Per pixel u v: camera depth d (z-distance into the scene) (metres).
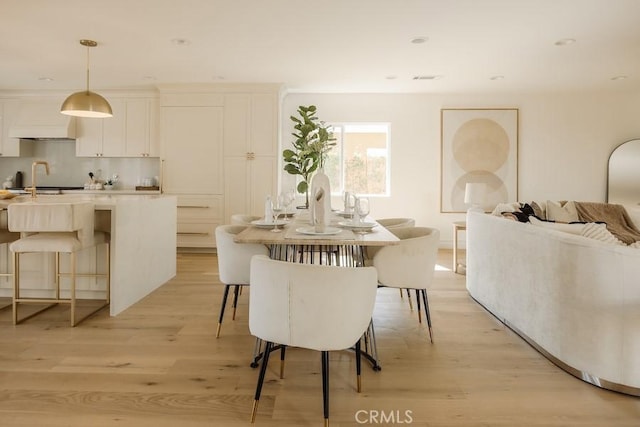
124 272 3.03
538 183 6.02
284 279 1.50
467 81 5.23
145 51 4.04
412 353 2.31
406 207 6.09
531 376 2.02
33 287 3.27
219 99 5.41
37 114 5.63
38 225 2.61
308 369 2.09
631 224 4.46
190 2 2.96
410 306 3.13
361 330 1.58
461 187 6.05
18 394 1.79
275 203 2.42
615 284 1.83
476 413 1.69
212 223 5.49
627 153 5.88
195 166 5.46
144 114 5.65
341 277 1.47
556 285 2.13
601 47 3.91
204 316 2.91
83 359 2.16
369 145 6.21
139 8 3.06
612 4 2.99
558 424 1.61
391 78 5.09
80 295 3.27
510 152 6.00
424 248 2.38
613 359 1.85
